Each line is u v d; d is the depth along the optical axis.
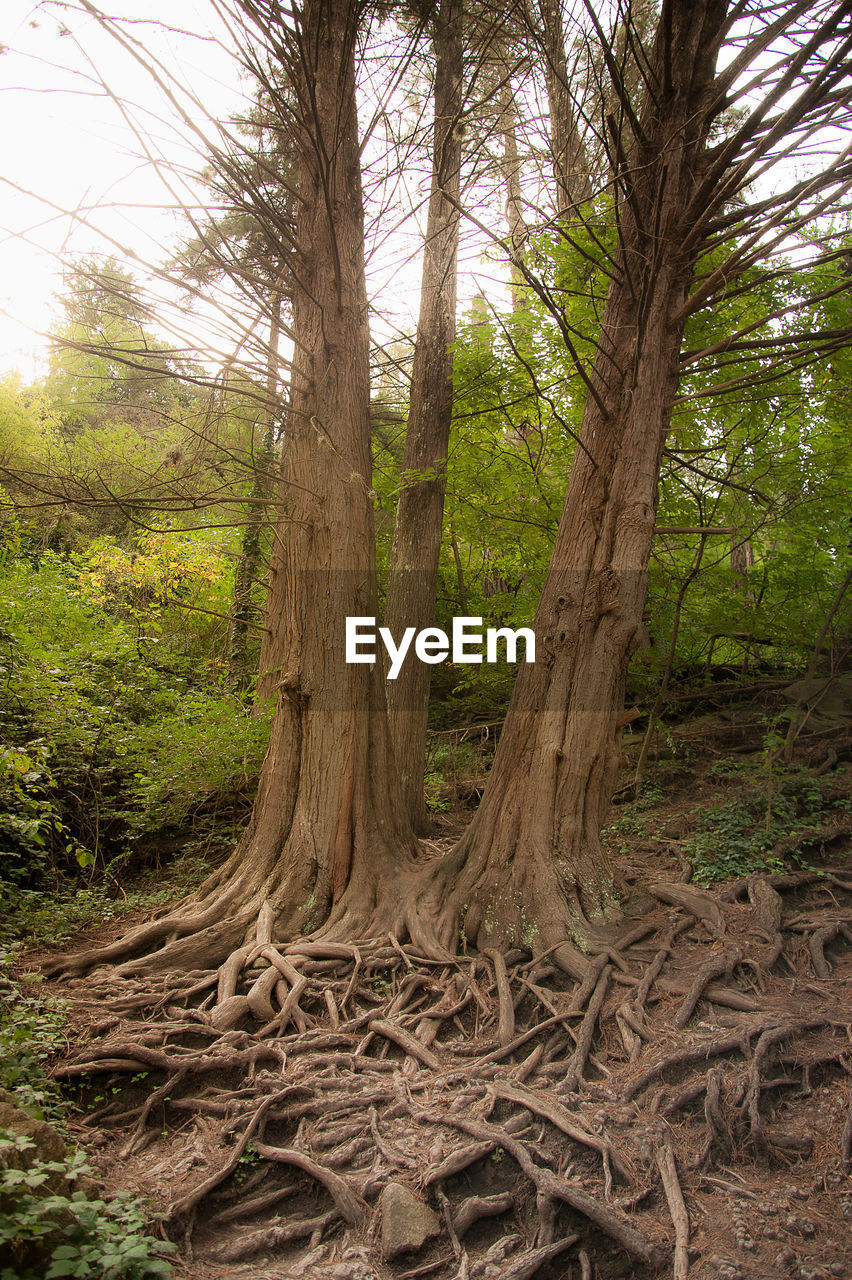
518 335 9.48
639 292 6.78
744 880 6.88
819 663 11.38
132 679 10.76
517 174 9.88
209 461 7.01
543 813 6.43
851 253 5.63
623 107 5.53
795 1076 4.67
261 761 8.88
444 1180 3.79
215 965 5.92
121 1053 4.65
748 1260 3.42
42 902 7.23
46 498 12.16
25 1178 2.69
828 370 8.25
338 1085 4.54
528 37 6.93
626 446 6.64
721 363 6.61
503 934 6.12
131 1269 2.86
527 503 10.15
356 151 7.30
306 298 7.22
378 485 11.93
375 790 7.00
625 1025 5.04
